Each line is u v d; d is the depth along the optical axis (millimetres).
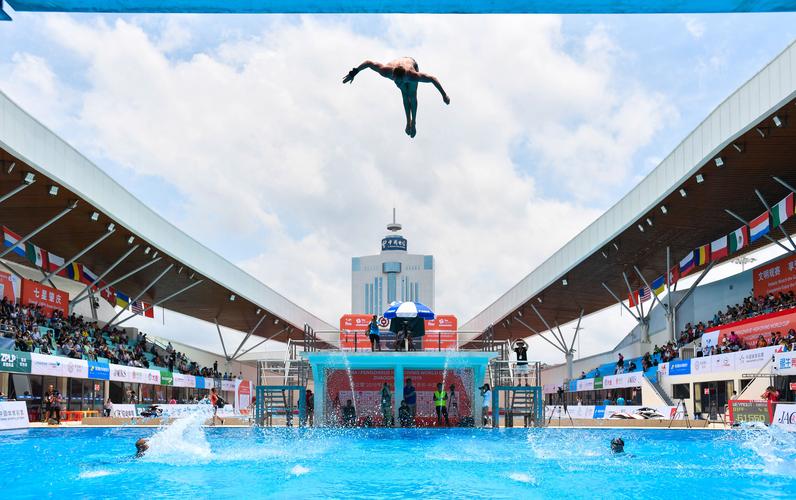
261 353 67062
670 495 8773
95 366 30297
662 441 18000
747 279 36375
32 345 26609
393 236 127438
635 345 43719
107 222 30016
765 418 22172
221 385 49625
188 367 47188
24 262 36094
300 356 23844
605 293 47219
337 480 9984
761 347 26188
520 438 18562
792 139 22078
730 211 29531
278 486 9359
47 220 29672
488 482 9820
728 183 26406
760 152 23219
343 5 5535
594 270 40688
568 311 54125
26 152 22578
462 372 25203
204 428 23422
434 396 24672
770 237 32375
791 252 30500
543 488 9281
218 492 8859
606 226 34344
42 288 32594
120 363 34906
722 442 17656
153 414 27438
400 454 13711
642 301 42469
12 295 31750
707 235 33719
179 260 36812
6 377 25359
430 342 31641
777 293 32938
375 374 25125
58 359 27250
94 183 27406
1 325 26203
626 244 35312
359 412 24906
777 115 20203
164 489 9109
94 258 36906
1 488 9234
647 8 5520
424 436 19188
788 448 15766
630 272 41562
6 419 22500
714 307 39688
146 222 32531
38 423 25562
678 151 26188
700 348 33781
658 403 33156
